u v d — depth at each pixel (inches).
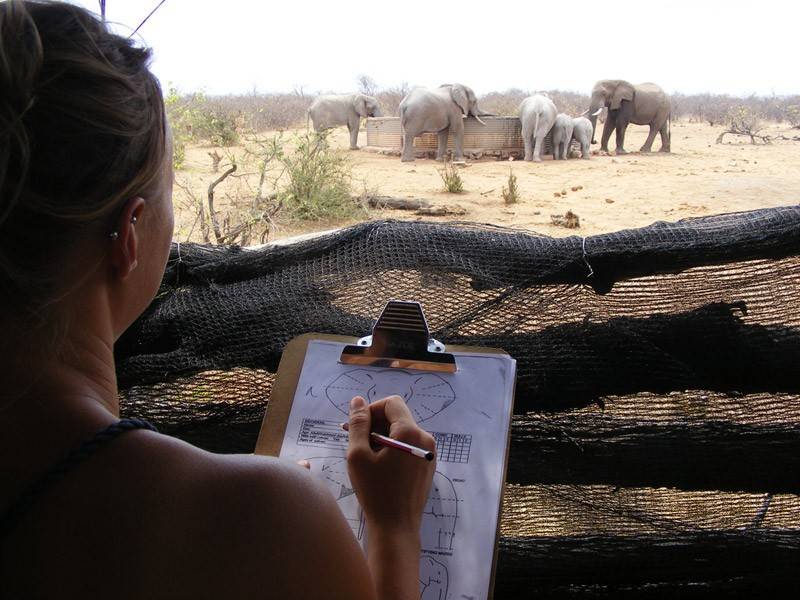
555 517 77.6
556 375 76.9
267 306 83.4
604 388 77.0
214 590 30.3
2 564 29.8
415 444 46.7
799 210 79.7
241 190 483.8
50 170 29.7
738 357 77.6
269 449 57.0
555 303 80.7
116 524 30.1
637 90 934.4
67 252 31.2
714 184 596.4
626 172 684.7
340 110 937.5
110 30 33.9
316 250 90.0
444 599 50.8
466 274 82.4
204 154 704.4
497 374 57.7
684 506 78.1
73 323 32.8
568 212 431.8
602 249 79.9
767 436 75.6
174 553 30.3
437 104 772.0
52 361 32.1
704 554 74.5
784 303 78.3
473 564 51.4
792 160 829.8
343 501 54.0
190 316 84.8
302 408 58.2
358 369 59.1
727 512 78.1
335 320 80.5
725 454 75.7
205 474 31.6
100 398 33.5
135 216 33.1
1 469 30.8
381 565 43.4
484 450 54.8
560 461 76.8
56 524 30.0
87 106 30.1
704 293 79.4
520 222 447.5
